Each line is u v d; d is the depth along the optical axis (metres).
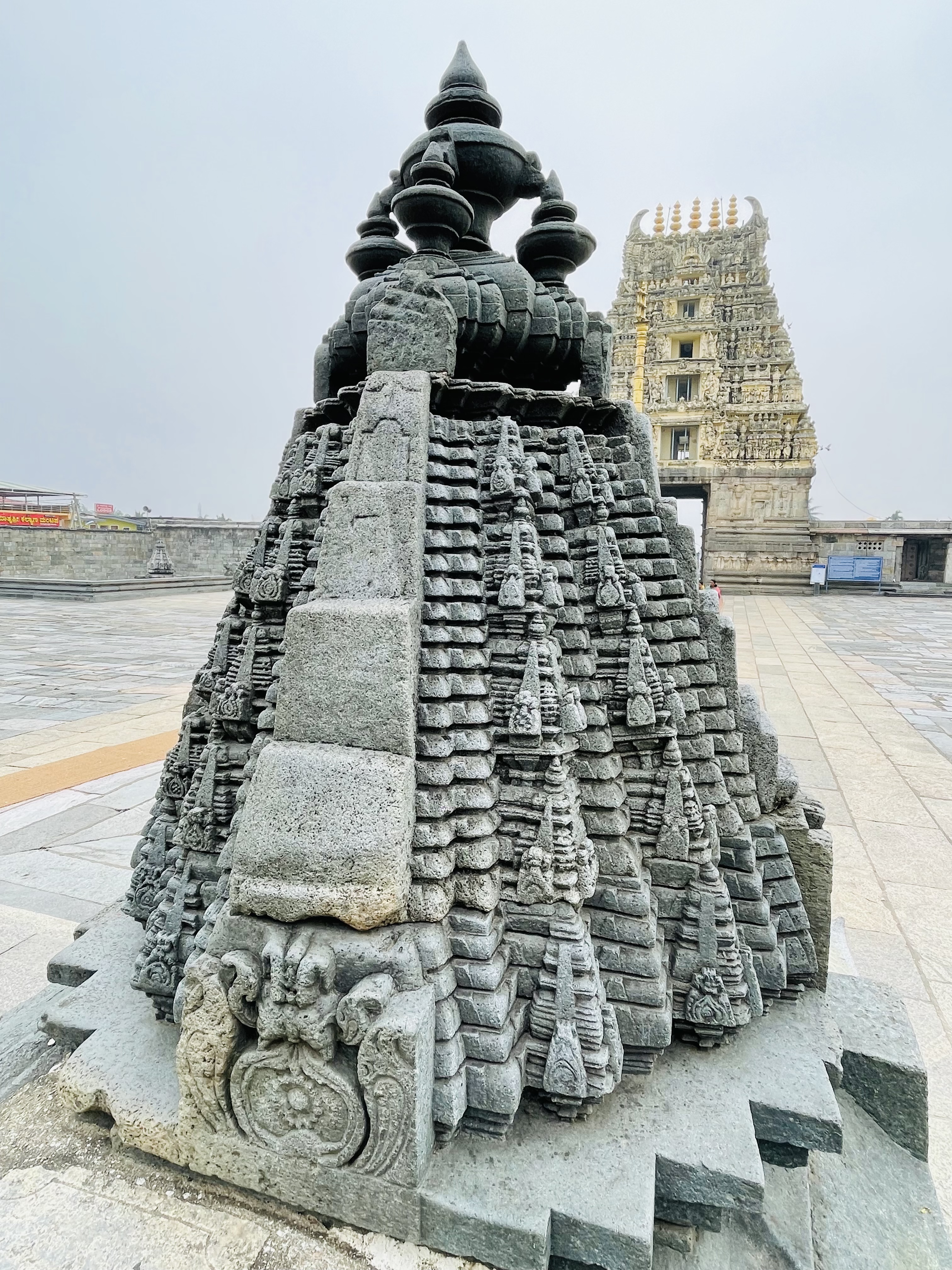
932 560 58.31
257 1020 3.30
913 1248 4.00
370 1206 3.23
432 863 3.51
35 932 7.42
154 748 14.20
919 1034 6.10
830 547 53.00
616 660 4.35
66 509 76.69
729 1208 3.38
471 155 5.00
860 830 10.41
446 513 4.05
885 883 8.80
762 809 4.96
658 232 51.38
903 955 7.25
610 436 5.10
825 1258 3.87
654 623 4.61
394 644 3.61
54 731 15.51
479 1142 3.47
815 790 12.06
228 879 4.06
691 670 4.69
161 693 19.30
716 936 4.10
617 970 3.92
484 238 5.46
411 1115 3.10
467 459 4.25
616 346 51.94
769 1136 3.83
